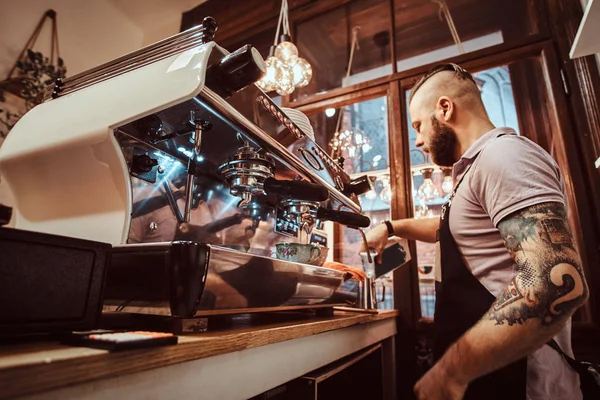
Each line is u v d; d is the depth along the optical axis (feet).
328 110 6.75
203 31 2.08
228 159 2.65
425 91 3.37
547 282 1.80
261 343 1.83
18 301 1.27
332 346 2.73
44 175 2.28
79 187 2.18
